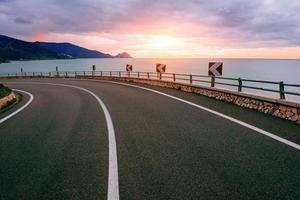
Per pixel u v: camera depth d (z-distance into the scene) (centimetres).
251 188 405
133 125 868
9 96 1727
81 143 682
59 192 415
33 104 1580
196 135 714
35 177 477
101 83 3316
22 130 871
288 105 854
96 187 425
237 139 661
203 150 589
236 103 1222
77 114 1140
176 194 393
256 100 1059
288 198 372
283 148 579
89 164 530
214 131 748
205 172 470
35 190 426
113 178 457
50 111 1267
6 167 532
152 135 732
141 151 598
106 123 919
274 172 459
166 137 705
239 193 391
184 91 1933
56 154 602
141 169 493
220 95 1404
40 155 600
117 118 1001
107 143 671
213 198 379
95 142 686
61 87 2941
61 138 743
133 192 404
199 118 934
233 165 497
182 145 631
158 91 1980
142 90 2122
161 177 455
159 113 1063
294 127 754
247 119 885
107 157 566
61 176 477
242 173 460
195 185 420
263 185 413
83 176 472
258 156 538
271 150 570
